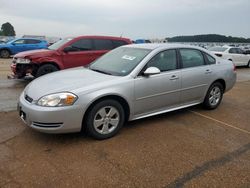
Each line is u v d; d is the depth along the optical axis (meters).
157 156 3.72
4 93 7.06
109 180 3.11
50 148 3.83
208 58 5.84
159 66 4.84
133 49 5.22
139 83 4.45
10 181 3.02
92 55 9.02
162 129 4.75
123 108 4.48
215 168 3.46
